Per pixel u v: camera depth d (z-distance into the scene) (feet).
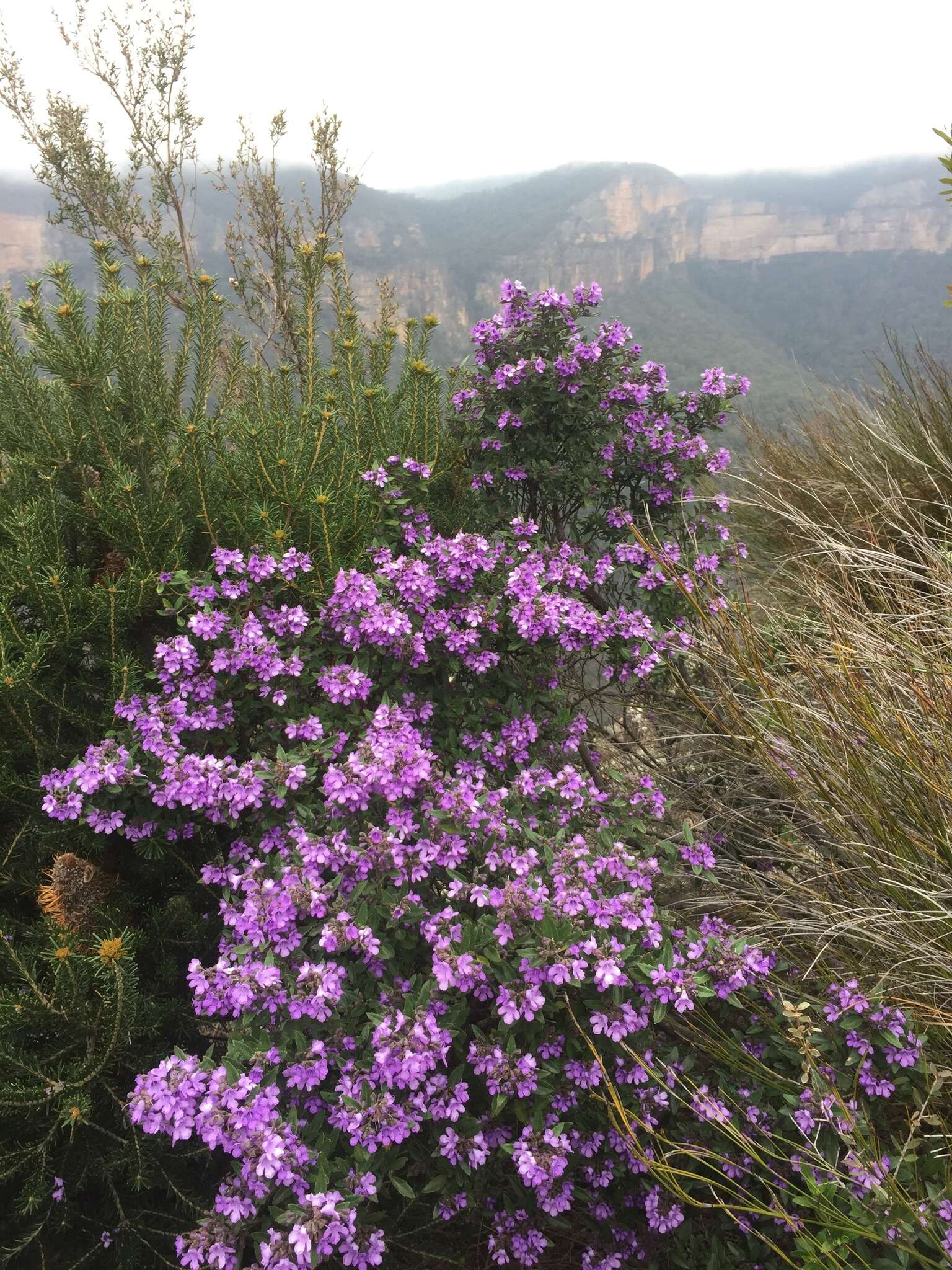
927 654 8.28
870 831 7.06
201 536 9.19
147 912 7.70
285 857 6.34
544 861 6.31
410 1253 6.50
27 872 7.36
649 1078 5.86
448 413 12.07
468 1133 5.28
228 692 7.61
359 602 7.61
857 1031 5.81
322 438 9.51
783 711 8.06
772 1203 5.55
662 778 9.77
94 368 8.21
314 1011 5.23
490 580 9.00
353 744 7.32
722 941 6.12
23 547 7.47
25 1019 5.62
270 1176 4.54
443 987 5.23
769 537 14.24
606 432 11.39
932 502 12.21
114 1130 6.35
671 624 9.77
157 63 18.25
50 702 7.44
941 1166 5.37
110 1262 6.21
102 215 18.84
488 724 8.64
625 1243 5.99
